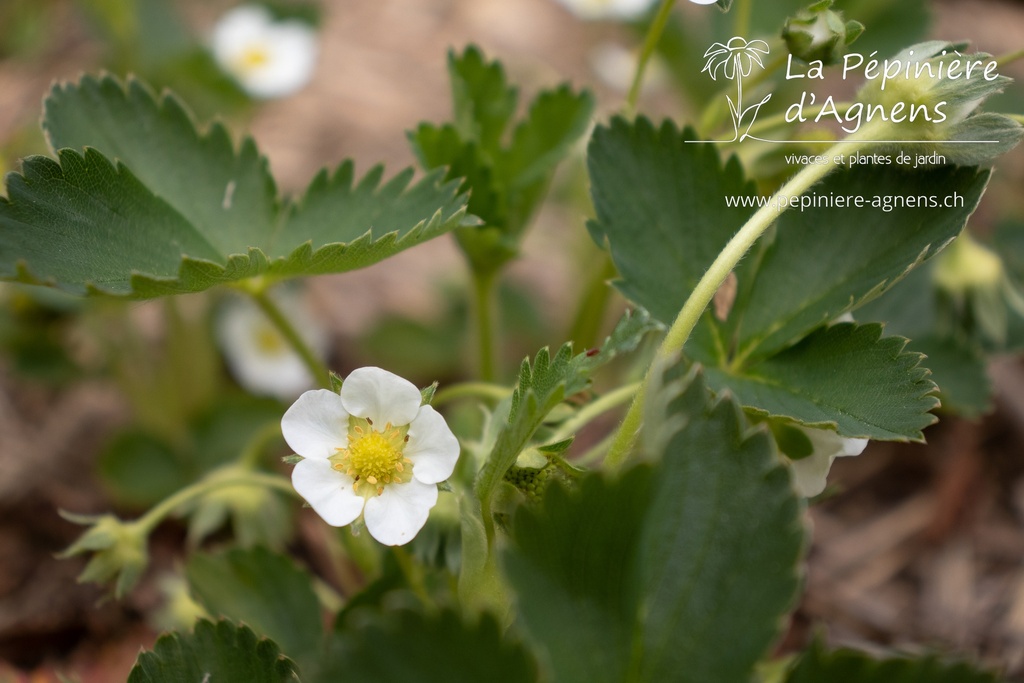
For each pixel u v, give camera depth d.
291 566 0.32
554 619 0.24
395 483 0.26
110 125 0.30
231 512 0.37
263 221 0.31
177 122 0.30
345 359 0.48
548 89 0.33
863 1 0.39
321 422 0.26
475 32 0.65
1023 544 0.41
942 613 0.39
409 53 0.63
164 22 0.51
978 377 0.36
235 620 0.32
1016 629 0.38
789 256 0.29
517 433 0.25
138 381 0.41
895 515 0.42
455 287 0.48
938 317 0.36
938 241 0.28
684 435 0.24
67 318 0.42
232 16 0.51
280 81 0.49
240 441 0.41
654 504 0.24
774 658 0.37
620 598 0.24
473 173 0.32
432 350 0.46
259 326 0.45
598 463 0.32
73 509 0.41
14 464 0.41
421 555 0.29
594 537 0.24
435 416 0.26
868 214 0.29
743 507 0.24
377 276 0.52
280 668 0.27
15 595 0.39
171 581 0.36
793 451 0.28
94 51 0.58
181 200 0.30
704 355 0.29
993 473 0.42
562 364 0.26
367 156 0.56
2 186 0.30
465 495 0.27
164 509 0.32
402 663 0.23
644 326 0.27
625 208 0.29
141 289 0.26
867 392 0.27
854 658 0.25
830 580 0.40
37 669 0.37
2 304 0.41
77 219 0.27
